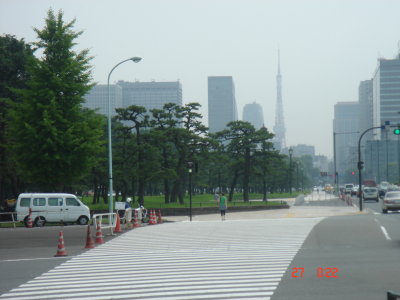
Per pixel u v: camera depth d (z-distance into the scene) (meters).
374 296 10.06
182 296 10.38
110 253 18.28
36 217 33.25
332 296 10.12
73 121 38.19
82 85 38.03
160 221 35.75
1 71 51.59
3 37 54.41
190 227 28.58
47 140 36.34
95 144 38.03
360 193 45.72
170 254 17.59
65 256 17.72
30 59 37.66
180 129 55.31
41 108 36.97
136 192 106.25
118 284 11.94
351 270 13.28
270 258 15.95
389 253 16.53
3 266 15.54
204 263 15.16
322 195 109.88
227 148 65.69
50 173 38.00
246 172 65.06
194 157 57.94
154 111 57.19
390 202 41.22
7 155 47.34
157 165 53.06
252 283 11.70
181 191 58.56
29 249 20.38
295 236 22.73
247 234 24.06
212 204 58.09
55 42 38.16
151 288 11.34
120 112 53.75
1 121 46.53
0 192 52.38
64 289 11.45
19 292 11.20
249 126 64.81
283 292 10.59
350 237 21.73
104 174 55.91
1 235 26.83
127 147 52.41
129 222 30.09
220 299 10.02
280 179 106.12
